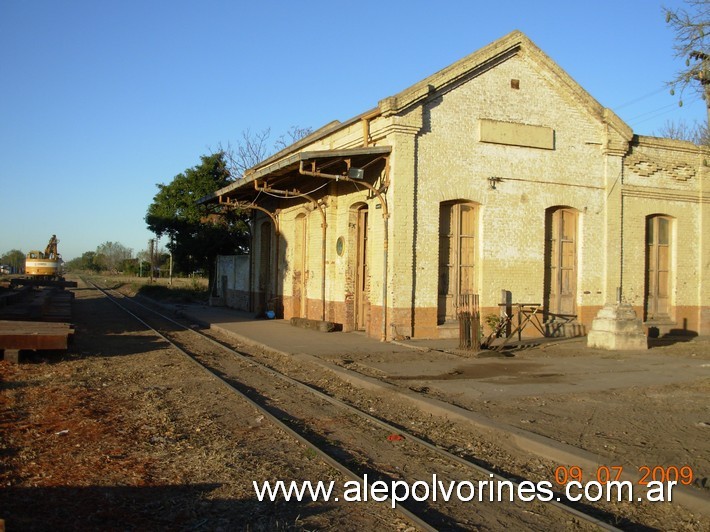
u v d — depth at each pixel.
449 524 5.06
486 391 9.84
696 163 20.45
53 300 26.89
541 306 17.61
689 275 20.58
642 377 11.16
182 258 38.22
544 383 10.54
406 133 15.88
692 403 9.05
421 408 8.97
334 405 9.23
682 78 11.14
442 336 16.31
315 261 20.92
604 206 18.72
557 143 18.05
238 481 5.84
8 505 5.02
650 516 5.26
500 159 17.23
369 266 17.30
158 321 23.55
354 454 6.82
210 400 9.36
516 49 17.45
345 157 15.62
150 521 4.92
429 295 16.25
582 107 18.39
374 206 16.80
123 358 13.52
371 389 10.34
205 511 5.15
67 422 7.80
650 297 20.11
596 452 6.62
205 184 37.41
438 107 16.44
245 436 7.42
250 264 27.25
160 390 10.05
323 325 18.55
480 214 17.08
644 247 19.55
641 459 6.38
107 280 82.06
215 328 20.45
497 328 15.22
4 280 56.75
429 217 16.28
